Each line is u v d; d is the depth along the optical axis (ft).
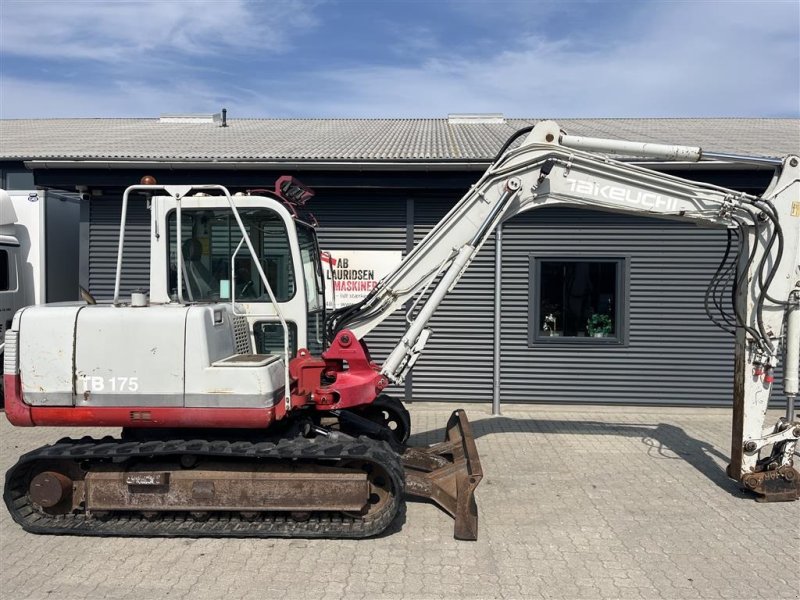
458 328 28.53
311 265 17.47
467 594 11.71
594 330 28.73
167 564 12.80
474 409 27.84
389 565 12.84
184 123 45.96
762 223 16.12
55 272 30.25
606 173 16.62
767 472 16.43
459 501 14.23
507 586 12.02
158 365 13.39
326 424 17.79
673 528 14.83
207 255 15.56
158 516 14.30
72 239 31.76
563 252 28.27
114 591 11.73
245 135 36.99
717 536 14.38
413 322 16.70
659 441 22.63
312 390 15.06
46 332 13.53
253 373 13.35
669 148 16.26
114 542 13.80
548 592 11.80
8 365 13.69
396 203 28.27
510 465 19.76
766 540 14.16
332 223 28.37
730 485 17.90
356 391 15.30
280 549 13.52
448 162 26.16
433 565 12.86
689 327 28.12
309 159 26.30
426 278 17.25
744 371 16.48
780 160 16.15
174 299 15.40
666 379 28.27
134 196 28.09
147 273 28.25
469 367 28.55
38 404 13.55
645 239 28.07
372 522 13.92
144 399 13.42
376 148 30.32
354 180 26.94
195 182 27.12
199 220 15.49
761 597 11.68
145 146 32.01
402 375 16.42
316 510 13.82
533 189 16.96
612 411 27.61
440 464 17.56
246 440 14.78
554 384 28.48
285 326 14.15
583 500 16.69
